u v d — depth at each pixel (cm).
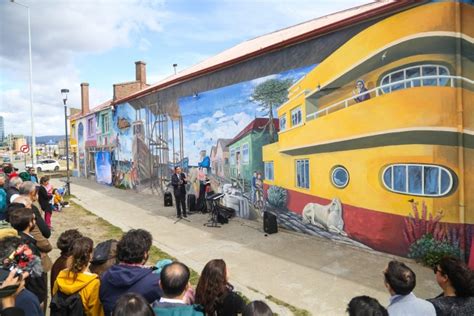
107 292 283
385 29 696
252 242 844
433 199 641
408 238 673
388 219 702
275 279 612
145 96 1650
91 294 291
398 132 682
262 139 1009
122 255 298
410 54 664
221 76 1149
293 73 901
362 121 741
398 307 262
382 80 705
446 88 628
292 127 912
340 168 789
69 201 1570
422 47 650
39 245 433
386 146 701
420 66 654
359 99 746
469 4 612
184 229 997
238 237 894
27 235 382
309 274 629
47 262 444
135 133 1792
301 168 889
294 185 912
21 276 242
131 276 284
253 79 1026
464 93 617
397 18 678
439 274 276
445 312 258
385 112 701
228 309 275
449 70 624
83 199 1645
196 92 1277
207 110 1227
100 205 1463
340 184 791
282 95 937
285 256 733
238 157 1101
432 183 643
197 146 1295
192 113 1309
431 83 642
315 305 508
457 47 615
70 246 321
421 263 649
